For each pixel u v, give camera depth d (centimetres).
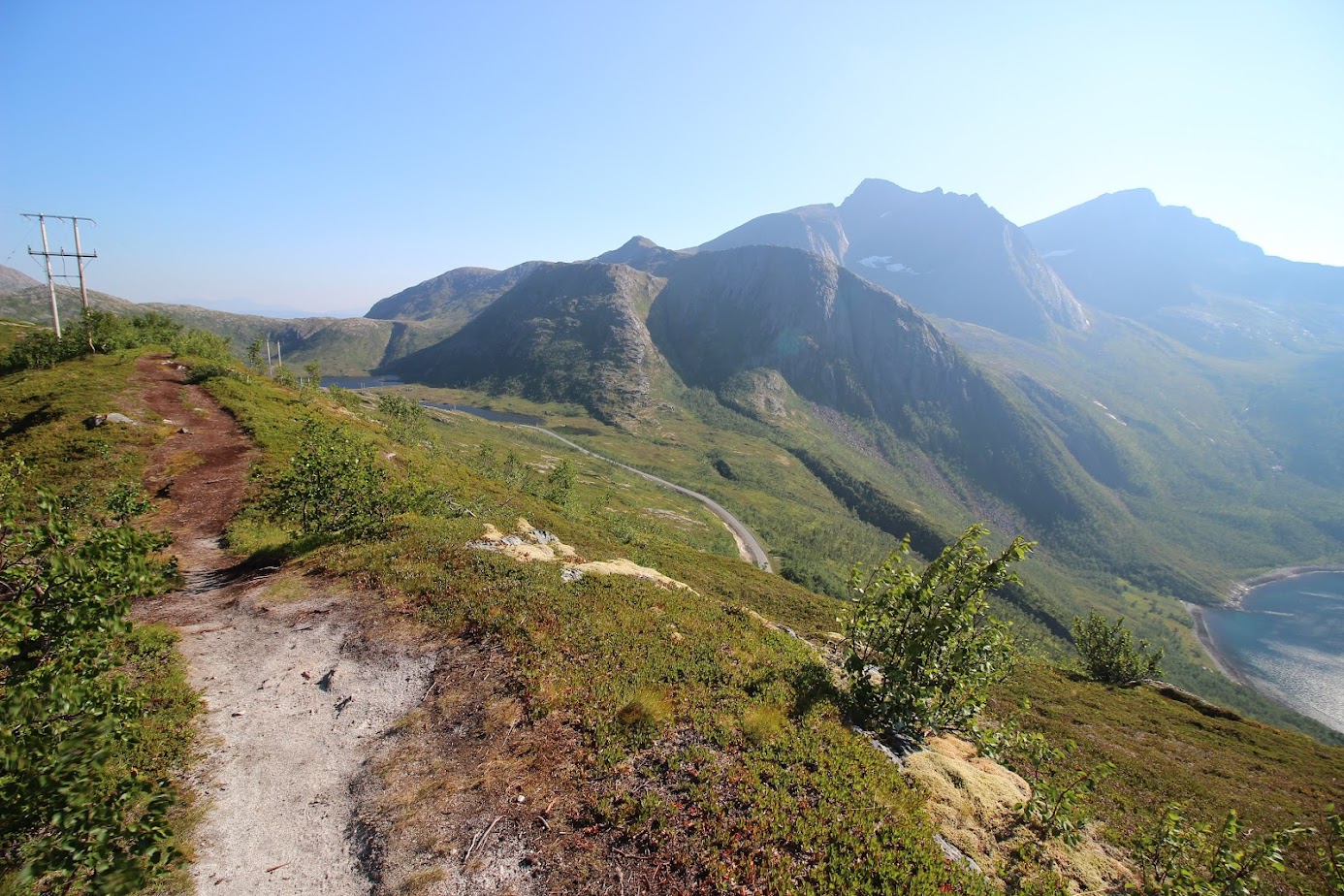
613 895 882
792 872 944
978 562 1641
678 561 6744
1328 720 18188
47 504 792
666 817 1027
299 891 891
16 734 675
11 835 629
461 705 1356
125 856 657
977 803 1356
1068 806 1339
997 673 1664
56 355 6794
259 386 6838
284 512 2819
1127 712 4138
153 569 934
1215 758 3375
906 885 961
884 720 1661
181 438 4456
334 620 1772
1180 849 1255
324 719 1341
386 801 1080
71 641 777
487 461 9500
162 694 1339
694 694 1459
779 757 1252
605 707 1339
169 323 9219
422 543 2269
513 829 1003
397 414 8881
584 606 1892
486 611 1748
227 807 1062
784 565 16738
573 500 7925
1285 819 2531
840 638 3541
